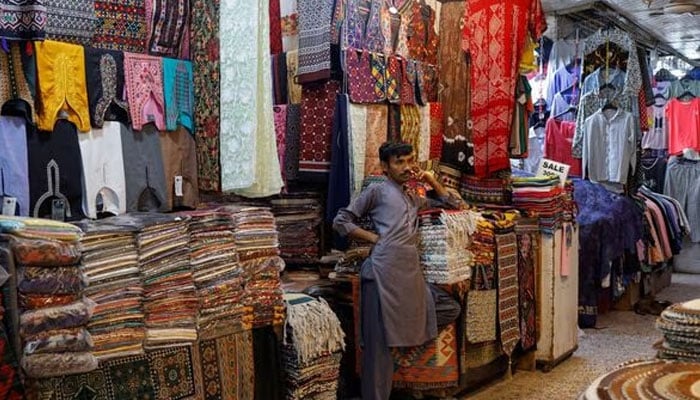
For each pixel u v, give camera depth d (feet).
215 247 9.18
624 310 20.93
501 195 14.64
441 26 14.39
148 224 8.39
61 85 8.76
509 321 13.29
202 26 10.50
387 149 11.32
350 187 11.95
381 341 10.91
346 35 11.73
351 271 11.96
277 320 9.86
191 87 10.52
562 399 12.65
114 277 7.99
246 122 10.25
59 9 8.83
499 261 12.99
